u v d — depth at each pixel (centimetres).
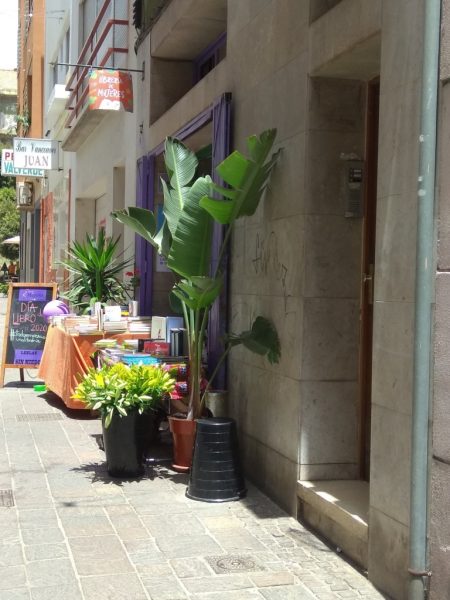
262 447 569
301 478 501
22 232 3466
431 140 355
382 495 392
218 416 643
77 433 759
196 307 586
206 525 491
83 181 1611
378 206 403
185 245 573
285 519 505
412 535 358
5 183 4594
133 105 1098
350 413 508
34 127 2520
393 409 383
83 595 382
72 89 1540
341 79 502
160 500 541
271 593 389
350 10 441
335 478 506
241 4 642
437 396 353
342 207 504
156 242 632
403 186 377
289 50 533
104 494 553
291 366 516
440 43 353
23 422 809
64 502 533
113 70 1038
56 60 2095
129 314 946
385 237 394
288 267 525
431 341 357
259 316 563
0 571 410
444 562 346
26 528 478
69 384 833
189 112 807
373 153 501
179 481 591
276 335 540
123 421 589
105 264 1050
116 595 383
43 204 2539
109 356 734
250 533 477
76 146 1620
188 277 578
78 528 480
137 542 457
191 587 394
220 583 400
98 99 1033
